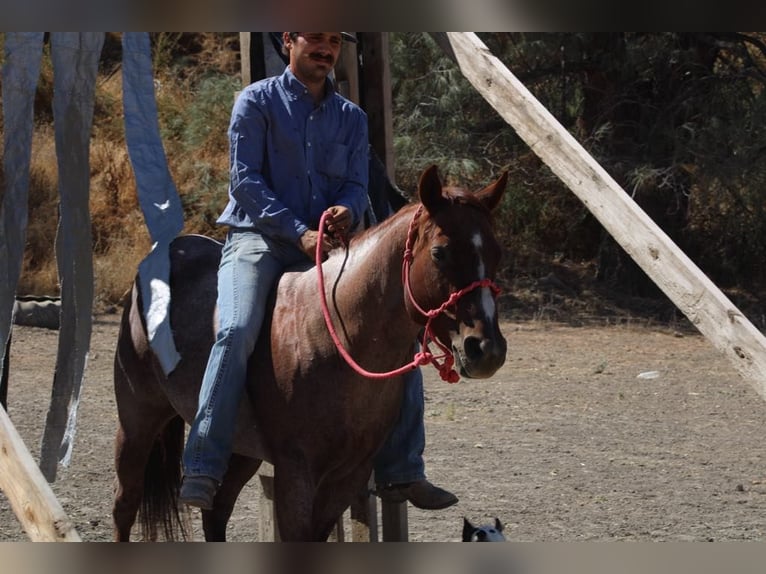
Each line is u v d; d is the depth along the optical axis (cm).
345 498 608
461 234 503
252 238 620
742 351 496
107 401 1397
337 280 573
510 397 1483
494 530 664
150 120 689
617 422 1335
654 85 2322
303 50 616
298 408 569
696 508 957
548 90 2394
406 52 2303
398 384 580
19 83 675
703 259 2400
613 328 2092
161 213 675
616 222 548
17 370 1565
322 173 634
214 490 568
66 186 684
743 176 2166
